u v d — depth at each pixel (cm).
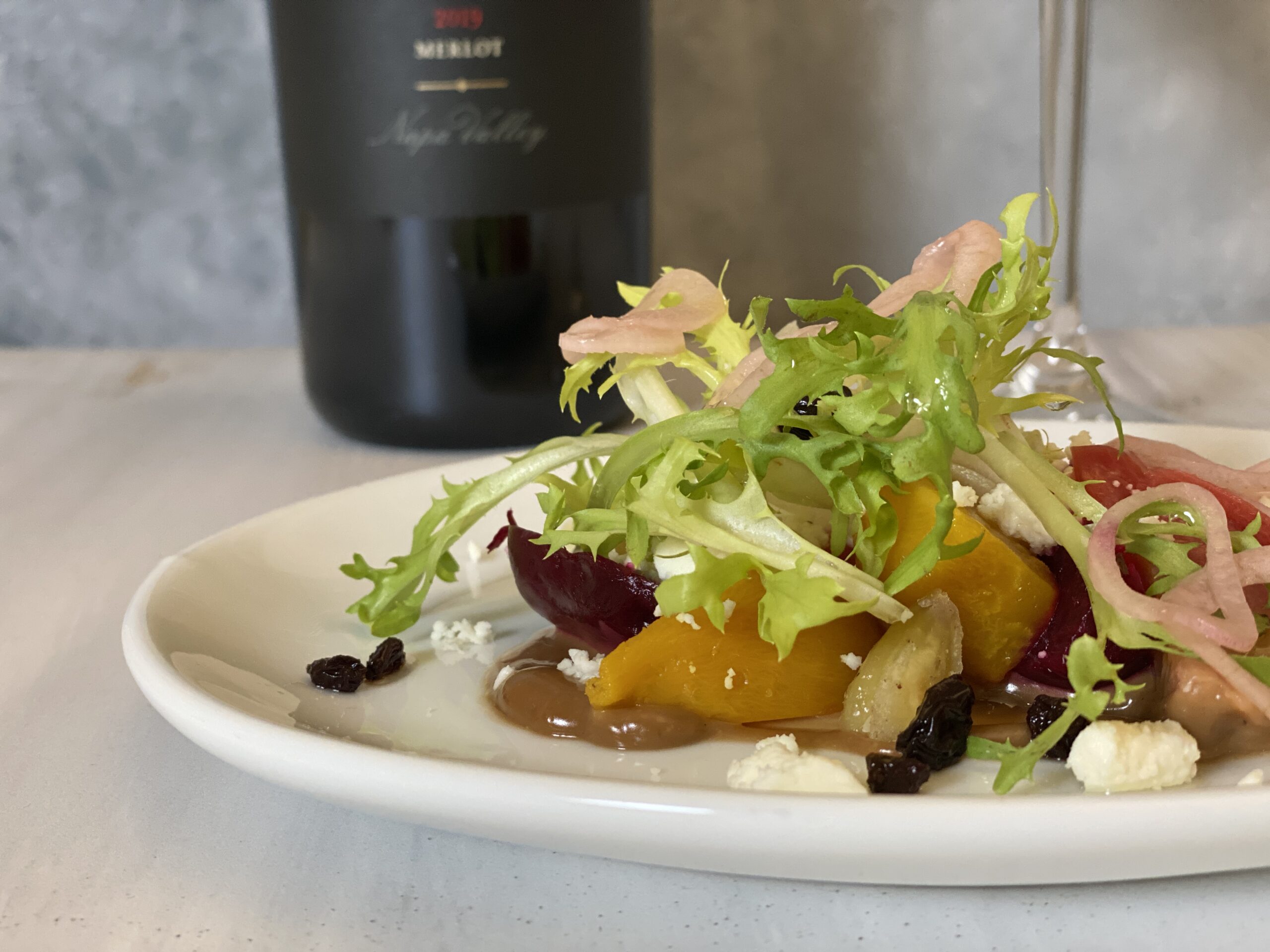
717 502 18
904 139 41
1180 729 15
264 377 41
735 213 42
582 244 30
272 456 33
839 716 18
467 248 29
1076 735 16
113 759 18
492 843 15
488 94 28
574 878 15
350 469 32
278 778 14
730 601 18
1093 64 40
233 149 42
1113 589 16
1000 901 14
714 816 13
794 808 13
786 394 17
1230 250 42
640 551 18
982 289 18
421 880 15
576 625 20
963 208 42
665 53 41
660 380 21
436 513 21
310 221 30
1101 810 12
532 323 30
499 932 14
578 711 17
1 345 45
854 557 18
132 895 14
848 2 40
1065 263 35
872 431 17
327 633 20
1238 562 17
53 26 41
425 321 30
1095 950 13
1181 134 41
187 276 44
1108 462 19
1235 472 20
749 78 41
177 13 41
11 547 27
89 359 43
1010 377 19
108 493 31
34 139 42
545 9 28
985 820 12
